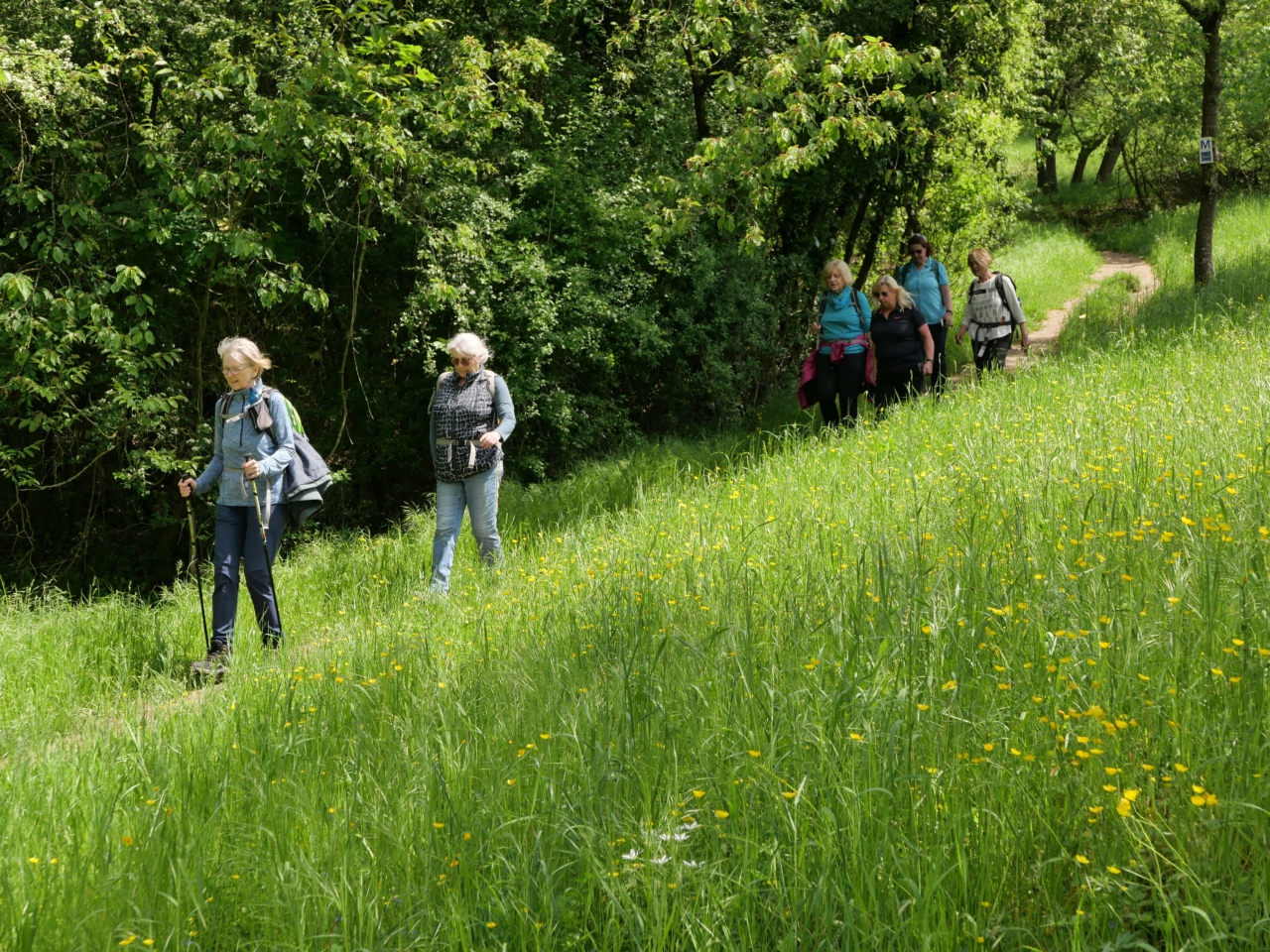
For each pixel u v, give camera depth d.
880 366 10.34
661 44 12.82
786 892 2.53
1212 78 16.02
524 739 3.73
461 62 10.63
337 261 11.91
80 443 11.64
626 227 12.30
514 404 11.58
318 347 12.74
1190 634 3.37
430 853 2.92
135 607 7.89
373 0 9.59
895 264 18.70
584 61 13.88
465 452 7.45
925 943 2.20
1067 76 21.17
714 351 12.94
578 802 3.06
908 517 5.68
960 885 2.44
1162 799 2.68
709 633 4.33
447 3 12.03
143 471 10.45
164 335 10.90
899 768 2.86
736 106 12.79
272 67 10.21
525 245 11.59
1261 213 24.75
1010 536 4.72
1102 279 22.55
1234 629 3.37
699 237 12.75
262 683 5.17
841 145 13.18
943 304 11.17
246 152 10.25
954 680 3.28
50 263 9.70
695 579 5.40
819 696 3.37
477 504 7.56
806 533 5.88
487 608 6.19
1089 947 2.28
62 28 9.64
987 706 3.20
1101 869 2.46
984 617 3.74
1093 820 2.59
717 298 13.05
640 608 4.80
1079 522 4.84
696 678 3.85
